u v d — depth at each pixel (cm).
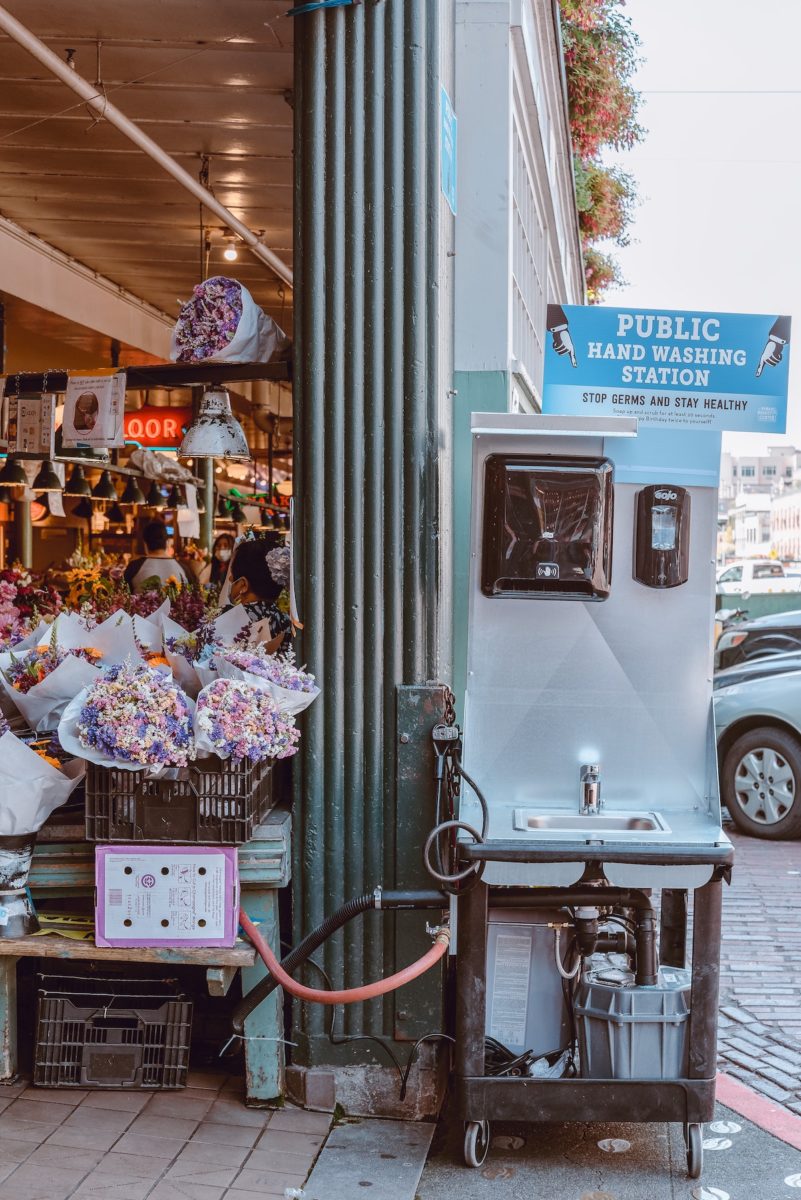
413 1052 384
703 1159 366
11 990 396
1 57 562
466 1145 354
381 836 391
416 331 385
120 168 741
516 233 593
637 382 393
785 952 575
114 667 419
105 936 370
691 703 374
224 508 1661
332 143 385
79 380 521
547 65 783
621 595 372
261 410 1297
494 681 375
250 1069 387
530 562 362
